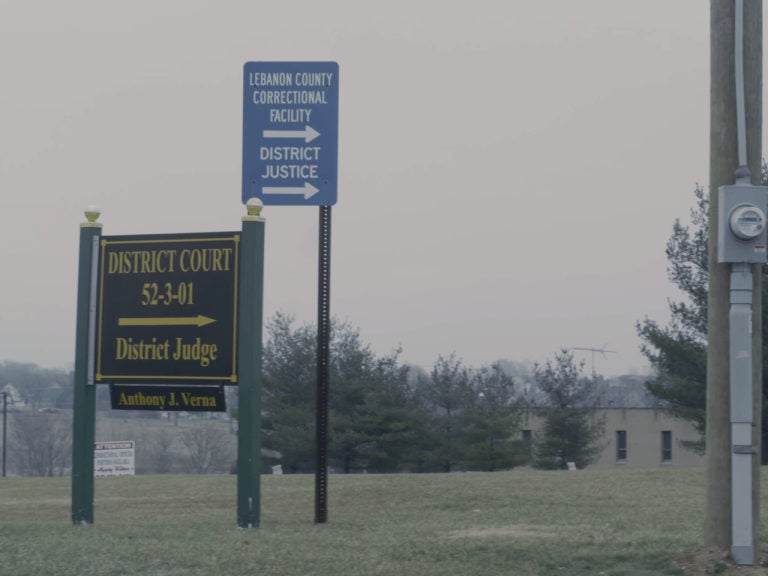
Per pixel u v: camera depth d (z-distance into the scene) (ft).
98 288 46.57
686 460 254.27
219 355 44.11
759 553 32.81
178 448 260.83
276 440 180.55
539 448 193.47
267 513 49.96
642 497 54.80
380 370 187.42
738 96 32.45
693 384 140.97
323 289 45.44
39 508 56.49
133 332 45.78
